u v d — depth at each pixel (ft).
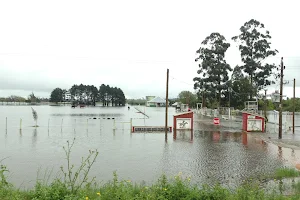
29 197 24.02
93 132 100.63
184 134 100.48
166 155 60.80
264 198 25.66
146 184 38.45
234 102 215.31
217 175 44.42
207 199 24.08
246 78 213.87
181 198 23.58
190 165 51.47
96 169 47.39
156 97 541.75
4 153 60.39
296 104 253.44
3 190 24.45
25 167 48.01
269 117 197.98
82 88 556.10
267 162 54.75
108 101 568.41
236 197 24.63
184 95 411.54
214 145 76.07
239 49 219.61
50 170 46.16
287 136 97.30
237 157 59.57
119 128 116.06
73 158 55.93
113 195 23.65
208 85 213.87
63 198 23.02
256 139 89.15
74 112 269.64
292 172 44.34
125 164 51.52
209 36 213.87
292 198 26.23
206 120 169.78
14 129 106.52
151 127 108.68
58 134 93.50
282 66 91.56
